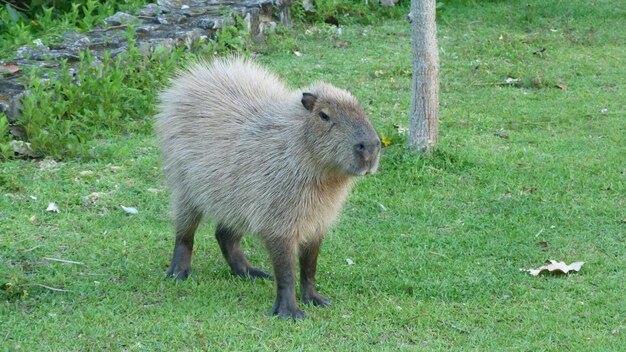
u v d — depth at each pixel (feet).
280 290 22.75
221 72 24.84
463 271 25.85
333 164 21.74
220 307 22.98
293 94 23.80
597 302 23.82
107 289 23.91
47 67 39.78
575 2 62.95
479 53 50.96
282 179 22.26
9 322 21.70
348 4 58.85
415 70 33.94
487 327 22.38
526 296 24.17
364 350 21.02
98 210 29.40
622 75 47.21
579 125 39.27
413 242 27.89
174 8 51.65
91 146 34.81
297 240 22.74
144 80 39.70
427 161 33.71
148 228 28.14
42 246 26.32
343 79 45.60
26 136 34.47
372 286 24.81
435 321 22.59
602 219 29.53
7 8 50.34
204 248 27.32
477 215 29.99
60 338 21.09
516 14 59.82
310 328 22.02
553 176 33.06
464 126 38.88
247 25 50.47
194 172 23.68
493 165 33.99
